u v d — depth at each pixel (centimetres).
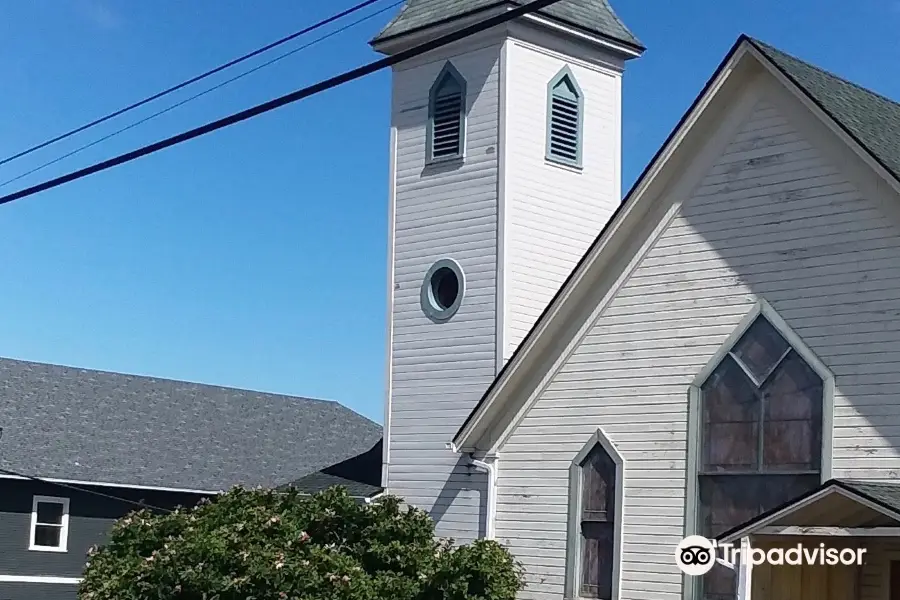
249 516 2181
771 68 2064
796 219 2053
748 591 1812
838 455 1956
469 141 2861
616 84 3034
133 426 4094
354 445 4609
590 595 2262
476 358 2758
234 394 4575
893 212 1947
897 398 1911
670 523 2148
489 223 2792
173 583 2008
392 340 2914
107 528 3744
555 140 2889
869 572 1945
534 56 2877
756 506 2052
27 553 3578
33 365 4153
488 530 2430
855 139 1962
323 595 2027
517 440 2416
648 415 2208
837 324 1989
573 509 2305
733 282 2120
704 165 2170
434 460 2767
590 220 2931
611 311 2281
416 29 2938
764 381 2064
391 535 2311
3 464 3603
